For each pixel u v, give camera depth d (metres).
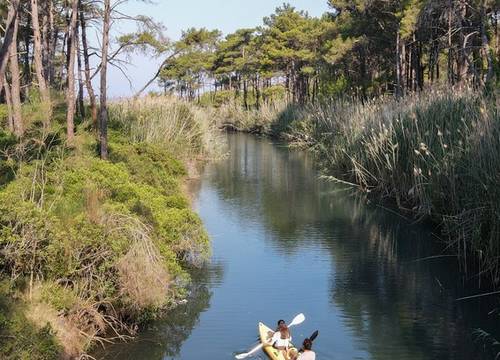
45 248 10.65
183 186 26.28
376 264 16.41
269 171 34.34
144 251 11.48
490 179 14.36
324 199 25.56
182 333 11.84
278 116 59.47
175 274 13.28
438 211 19.38
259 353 11.14
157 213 14.96
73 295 10.75
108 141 25.23
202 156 38.06
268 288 14.57
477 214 15.23
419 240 18.69
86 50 29.67
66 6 30.98
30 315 9.56
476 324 12.33
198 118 38.41
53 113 25.72
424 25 35.34
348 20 44.03
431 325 12.31
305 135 46.03
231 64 85.88
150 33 26.06
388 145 23.89
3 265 10.60
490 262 14.55
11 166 15.16
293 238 19.28
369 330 12.11
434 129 20.56
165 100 37.09
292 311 13.13
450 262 16.33
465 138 17.50
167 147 30.66
